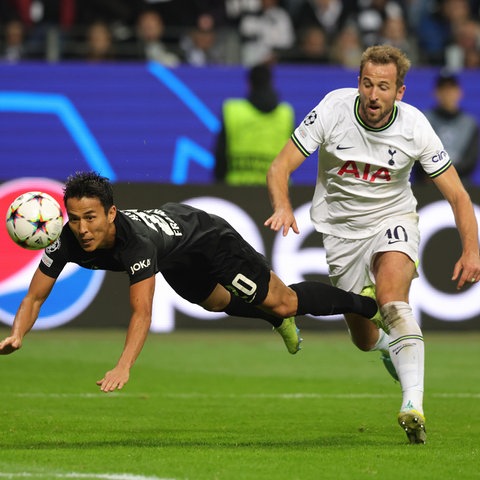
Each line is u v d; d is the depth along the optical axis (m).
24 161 57.72
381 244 25.11
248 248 24.72
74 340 44.44
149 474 19.06
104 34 59.16
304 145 24.80
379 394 32.66
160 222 23.41
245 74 59.03
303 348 43.81
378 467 20.12
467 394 32.75
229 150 52.53
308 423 26.81
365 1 64.75
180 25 62.12
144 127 58.47
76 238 22.11
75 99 58.19
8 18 61.88
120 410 28.94
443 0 64.62
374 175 24.98
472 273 24.02
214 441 23.61
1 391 32.31
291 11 63.88
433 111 54.69
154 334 47.12
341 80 59.50
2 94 57.72
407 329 23.47
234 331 48.22
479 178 57.44
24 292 45.75
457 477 19.38
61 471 19.31
